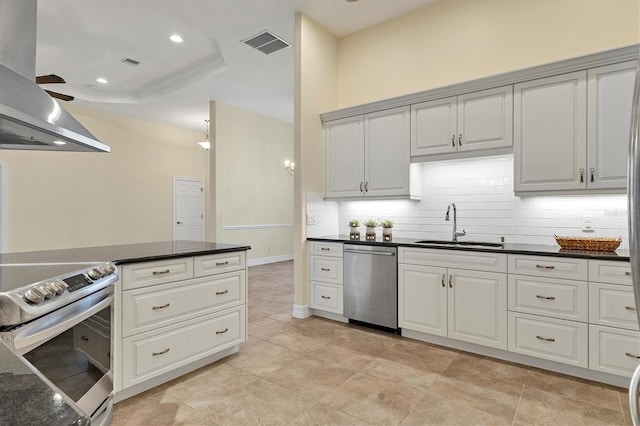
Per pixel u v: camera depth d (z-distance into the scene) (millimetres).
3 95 1354
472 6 3350
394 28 3805
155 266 2168
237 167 6844
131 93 6082
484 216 3273
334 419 1891
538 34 3023
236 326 2660
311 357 2686
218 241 6230
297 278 3736
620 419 1872
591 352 2262
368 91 3982
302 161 3699
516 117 2818
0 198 5496
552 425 1825
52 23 3844
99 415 1613
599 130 2492
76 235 6332
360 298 3328
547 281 2410
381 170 3561
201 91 5711
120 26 3938
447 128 3158
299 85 3680
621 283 2170
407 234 3730
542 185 2711
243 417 1908
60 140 1784
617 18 2703
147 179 7406
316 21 3852
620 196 2674
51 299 1253
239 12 3607
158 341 2178
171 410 1971
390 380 2320
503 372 2430
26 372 529
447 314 2834
